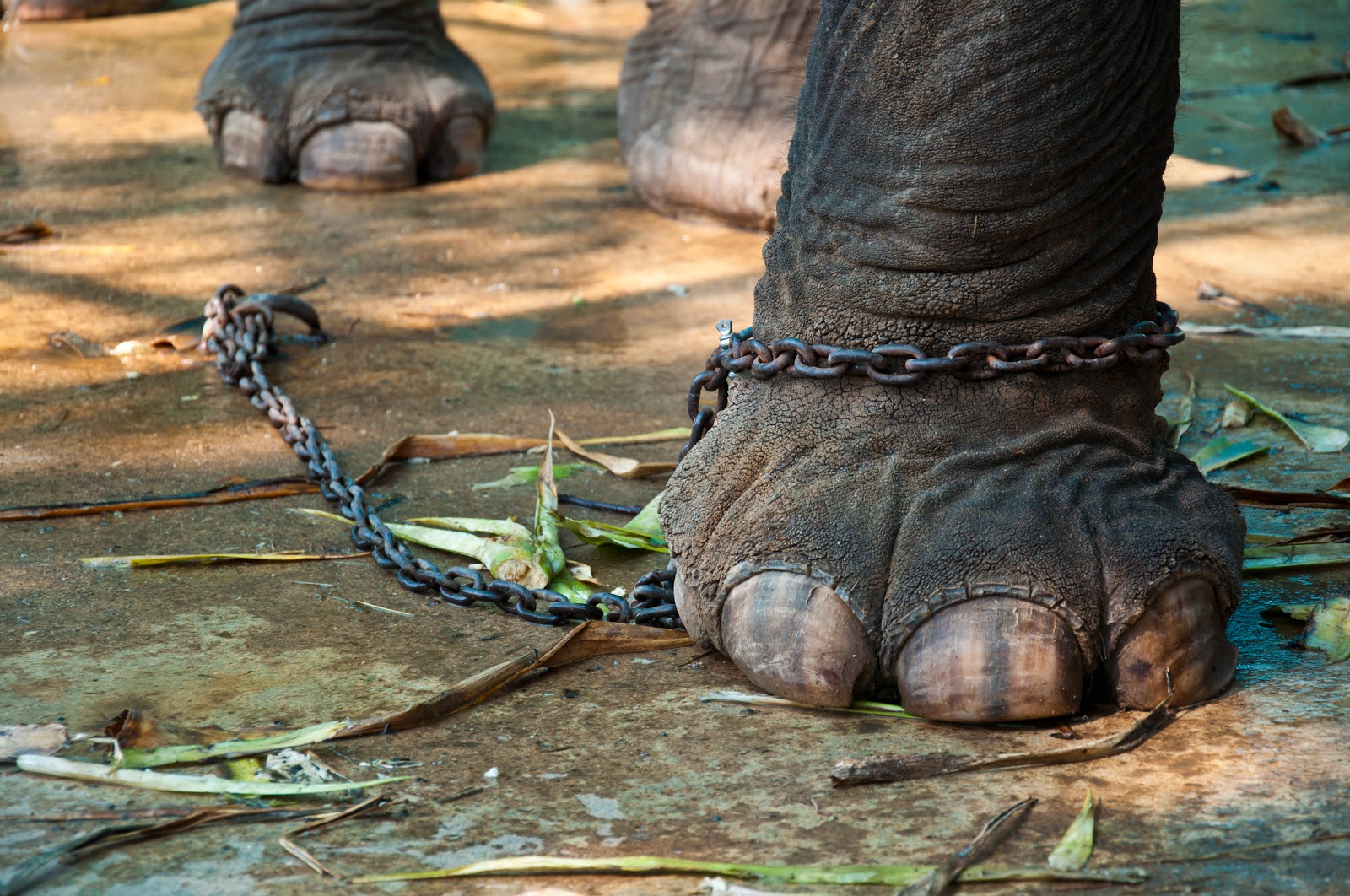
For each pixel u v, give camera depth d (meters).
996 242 3.30
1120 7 3.29
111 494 3.73
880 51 3.31
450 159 5.84
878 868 3.12
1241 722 3.27
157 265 4.71
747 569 3.32
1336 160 5.97
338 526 3.67
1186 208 5.35
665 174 5.22
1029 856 3.13
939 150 3.29
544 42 8.91
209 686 3.37
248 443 3.86
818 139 3.37
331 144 5.61
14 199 5.46
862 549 3.29
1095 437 3.34
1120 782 3.21
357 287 4.54
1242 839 3.14
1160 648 3.28
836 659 3.29
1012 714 3.27
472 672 3.39
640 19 9.84
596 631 3.41
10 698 3.35
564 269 4.75
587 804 3.21
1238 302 4.31
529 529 3.65
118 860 3.15
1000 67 3.28
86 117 6.76
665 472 3.79
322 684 3.37
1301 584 3.51
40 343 4.16
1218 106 6.94
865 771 3.21
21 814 3.20
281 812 3.20
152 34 8.67
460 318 4.27
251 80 5.65
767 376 3.38
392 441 3.87
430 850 3.16
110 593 3.53
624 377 4.06
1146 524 3.30
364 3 5.62
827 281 3.35
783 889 3.11
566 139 6.59
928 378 3.33
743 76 5.00
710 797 3.21
